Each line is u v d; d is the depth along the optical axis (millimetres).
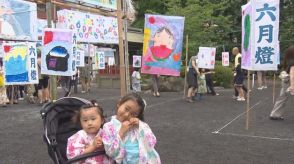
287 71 9500
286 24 33750
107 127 3602
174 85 18797
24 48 13227
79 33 23672
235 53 14727
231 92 18406
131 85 18594
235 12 34906
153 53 11828
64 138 4125
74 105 4215
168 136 8133
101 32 26453
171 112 11461
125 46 9617
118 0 7449
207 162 6312
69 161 3633
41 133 8688
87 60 21844
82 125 3770
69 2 14383
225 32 32812
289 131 8625
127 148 3656
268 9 8273
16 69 13242
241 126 9203
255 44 8461
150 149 3674
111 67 22656
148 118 10359
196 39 26969
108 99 15383
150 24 11797
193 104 13438
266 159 6484
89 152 3623
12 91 14250
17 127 9391
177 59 11742
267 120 10070
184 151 6969
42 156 6812
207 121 9891
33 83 13289
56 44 9289
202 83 14859
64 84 17891
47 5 10508
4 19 17578
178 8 27781
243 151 6965
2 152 7062
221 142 7625
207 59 15484
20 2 18500
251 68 8555
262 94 17438
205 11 28344
